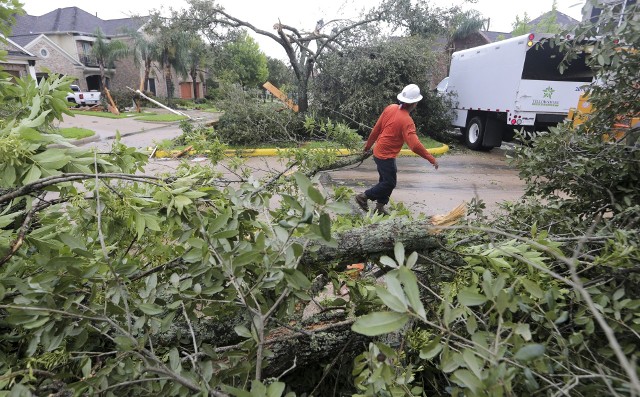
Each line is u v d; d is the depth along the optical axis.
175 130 15.45
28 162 1.34
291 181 2.65
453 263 1.75
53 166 1.33
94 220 1.55
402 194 6.34
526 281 1.06
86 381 1.03
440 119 12.18
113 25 38.44
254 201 1.62
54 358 1.13
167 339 1.49
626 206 2.31
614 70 2.55
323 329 1.65
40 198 1.47
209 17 11.64
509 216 2.67
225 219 1.28
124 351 1.12
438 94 12.76
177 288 1.30
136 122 18.86
